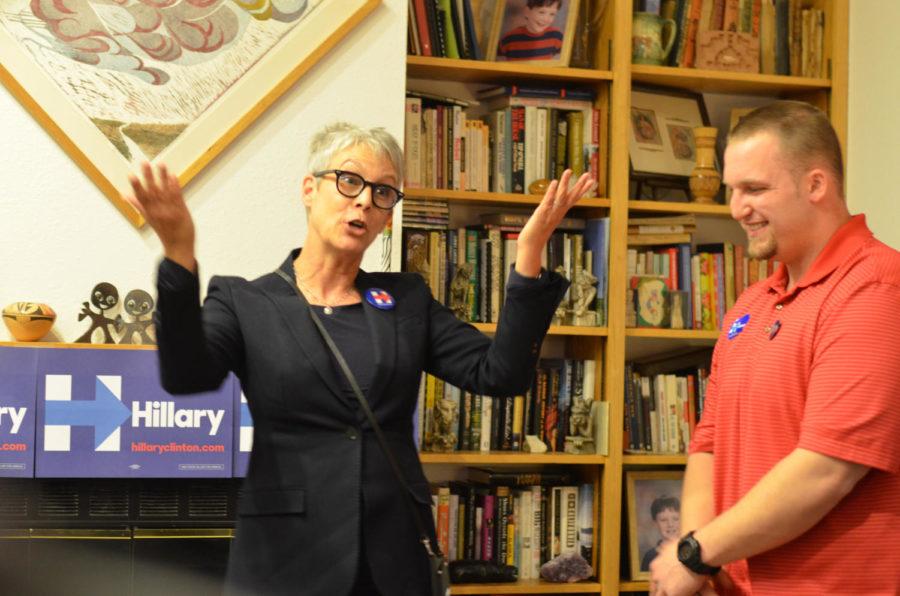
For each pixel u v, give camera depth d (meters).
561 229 4.18
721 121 4.51
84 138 3.29
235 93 3.40
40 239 3.29
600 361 4.12
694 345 4.42
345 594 1.90
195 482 3.16
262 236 3.44
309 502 1.93
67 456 3.04
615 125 4.08
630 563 4.08
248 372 1.99
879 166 4.10
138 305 3.30
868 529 1.90
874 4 4.15
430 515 2.04
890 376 1.86
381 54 3.54
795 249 2.03
